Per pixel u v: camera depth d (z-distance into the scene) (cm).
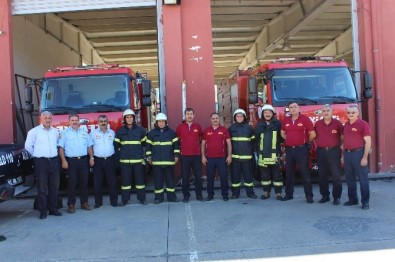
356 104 973
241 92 1201
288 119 845
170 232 654
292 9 1742
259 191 977
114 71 983
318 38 2245
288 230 639
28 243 626
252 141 890
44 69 1577
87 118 944
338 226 648
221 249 566
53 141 789
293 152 837
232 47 2405
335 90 987
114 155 869
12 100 1091
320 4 1434
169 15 1093
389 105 1124
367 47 1129
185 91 1060
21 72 1355
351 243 568
